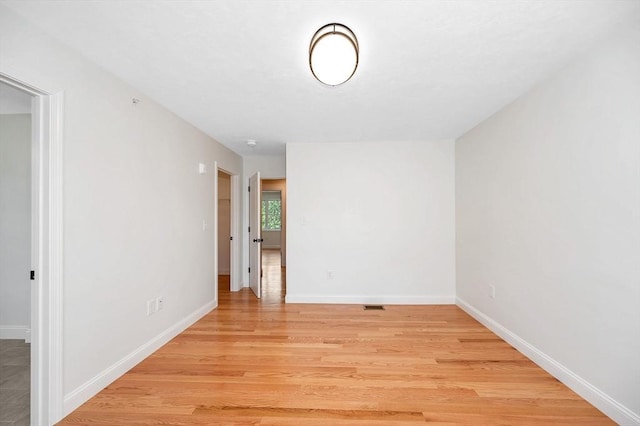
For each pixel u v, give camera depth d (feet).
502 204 9.77
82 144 6.50
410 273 13.78
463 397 6.64
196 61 6.81
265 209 38.75
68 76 6.16
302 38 5.95
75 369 6.31
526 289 8.57
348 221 13.94
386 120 10.89
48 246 5.79
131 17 5.31
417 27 5.58
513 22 5.45
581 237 6.61
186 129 10.90
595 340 6.27
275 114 10.22
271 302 14.21
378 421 5.90
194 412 6.17
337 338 9.89
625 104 5.60
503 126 9.66
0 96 9.05
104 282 7.10
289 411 6.20
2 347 9.40
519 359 8.37
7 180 10.14
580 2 4.95
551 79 7.52
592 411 6.15
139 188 8.36
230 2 4.93
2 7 5.01
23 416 6.14
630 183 5.52
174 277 10.12
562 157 7.18
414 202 13.75
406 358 8.46
